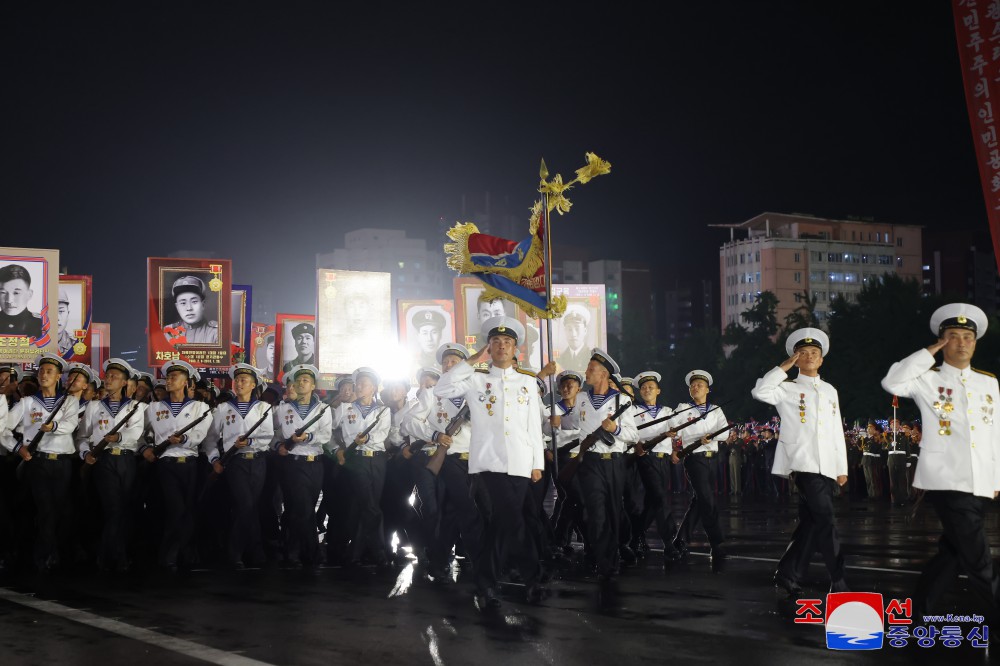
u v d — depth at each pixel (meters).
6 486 12.86
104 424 12.52
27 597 9.82
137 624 8.29
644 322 100.38
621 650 7.26
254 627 8.15
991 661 6.96
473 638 7.70
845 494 29.67
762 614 8.72
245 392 13.23
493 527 9.37
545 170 11.73
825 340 9.66
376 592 10.16
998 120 14.56
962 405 7.96
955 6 14.80
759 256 131.50
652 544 15.34
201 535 14.05
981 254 160.50
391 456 13.70
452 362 12.62
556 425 11.25
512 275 12.20
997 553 13.32
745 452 32.75
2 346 17.45
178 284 19.27
